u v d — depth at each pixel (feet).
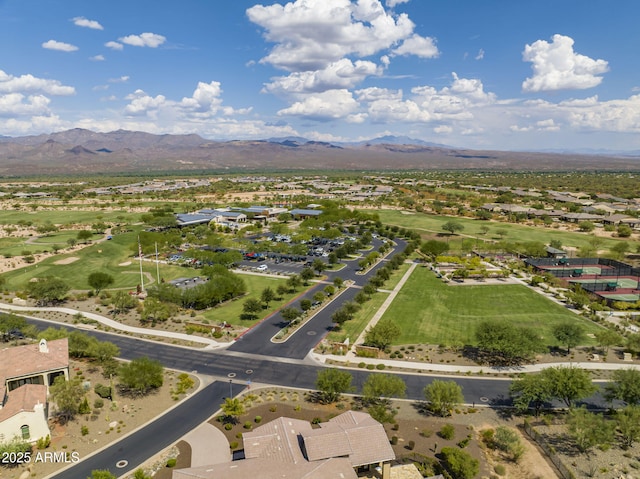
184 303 368.89
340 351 286.05
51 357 241.76
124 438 199.11
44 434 195.83
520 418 218.38
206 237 621.72
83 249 576.20
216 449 191.01
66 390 208.03
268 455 169.07
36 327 327.47
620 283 431.02
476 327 327.67
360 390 241.55
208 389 242.17
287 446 171.94
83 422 211.41
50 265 506.89
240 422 211.61
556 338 290.15
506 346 265.34
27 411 191.62
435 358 279.69
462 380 253.85
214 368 265.75
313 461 163.84
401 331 320.70
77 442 196.03
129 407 224.33
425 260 544.62
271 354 284.41
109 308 372.99
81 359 284.00
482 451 191.62
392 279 460.14
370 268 507.30
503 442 188.96
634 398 212.23
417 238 649.20
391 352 286.66
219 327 320.50
